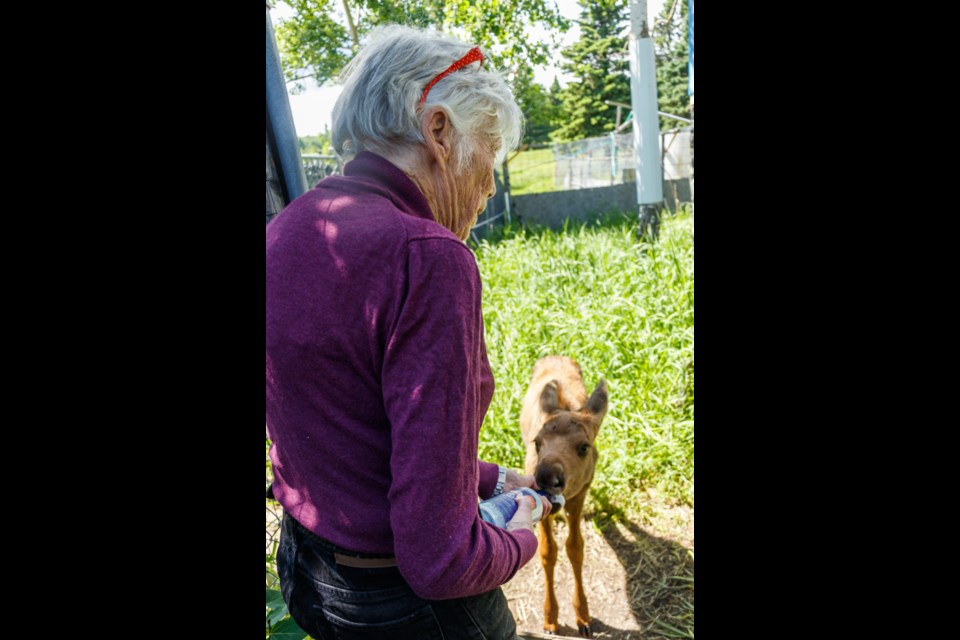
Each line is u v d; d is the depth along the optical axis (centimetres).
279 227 111
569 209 1171
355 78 117
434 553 100
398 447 100
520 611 315
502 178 1192
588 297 498
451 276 101
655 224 675
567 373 370
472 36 730
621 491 363
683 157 1140
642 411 385
